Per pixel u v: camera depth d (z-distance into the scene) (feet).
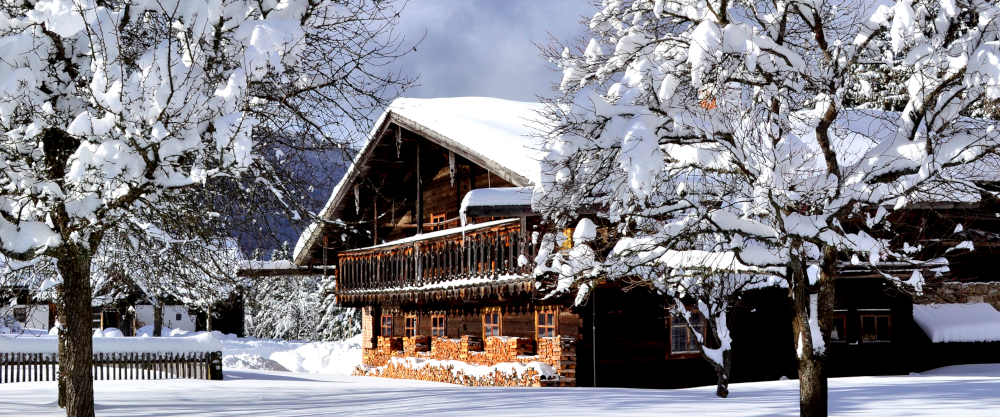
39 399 42.22
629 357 60.34
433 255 67.05
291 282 232.53
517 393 43.52
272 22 28.14
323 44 36.32
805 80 33.01
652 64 33.55
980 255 65.46
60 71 29.43
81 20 25.32
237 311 210.59
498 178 69.10
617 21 40.45
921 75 30.32
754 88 35.53
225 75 29.60
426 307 80.33
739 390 46.93
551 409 35.04
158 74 26.35
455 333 75.77
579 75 39.81
